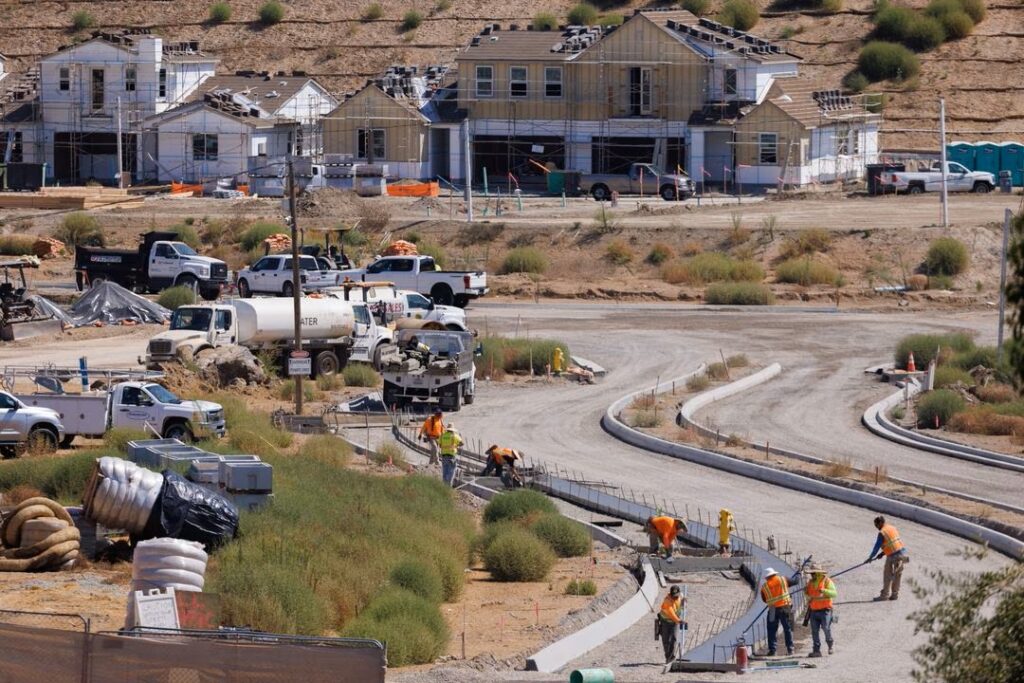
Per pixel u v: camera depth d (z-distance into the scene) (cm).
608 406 14488
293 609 6919
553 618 7794
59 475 9512
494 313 19875
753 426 13725
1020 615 4450
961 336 16888
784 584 7306
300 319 13850
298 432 12912
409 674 6347
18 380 14000
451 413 14088
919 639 7506
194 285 19825
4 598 7175
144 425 11500
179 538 8075
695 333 18575
